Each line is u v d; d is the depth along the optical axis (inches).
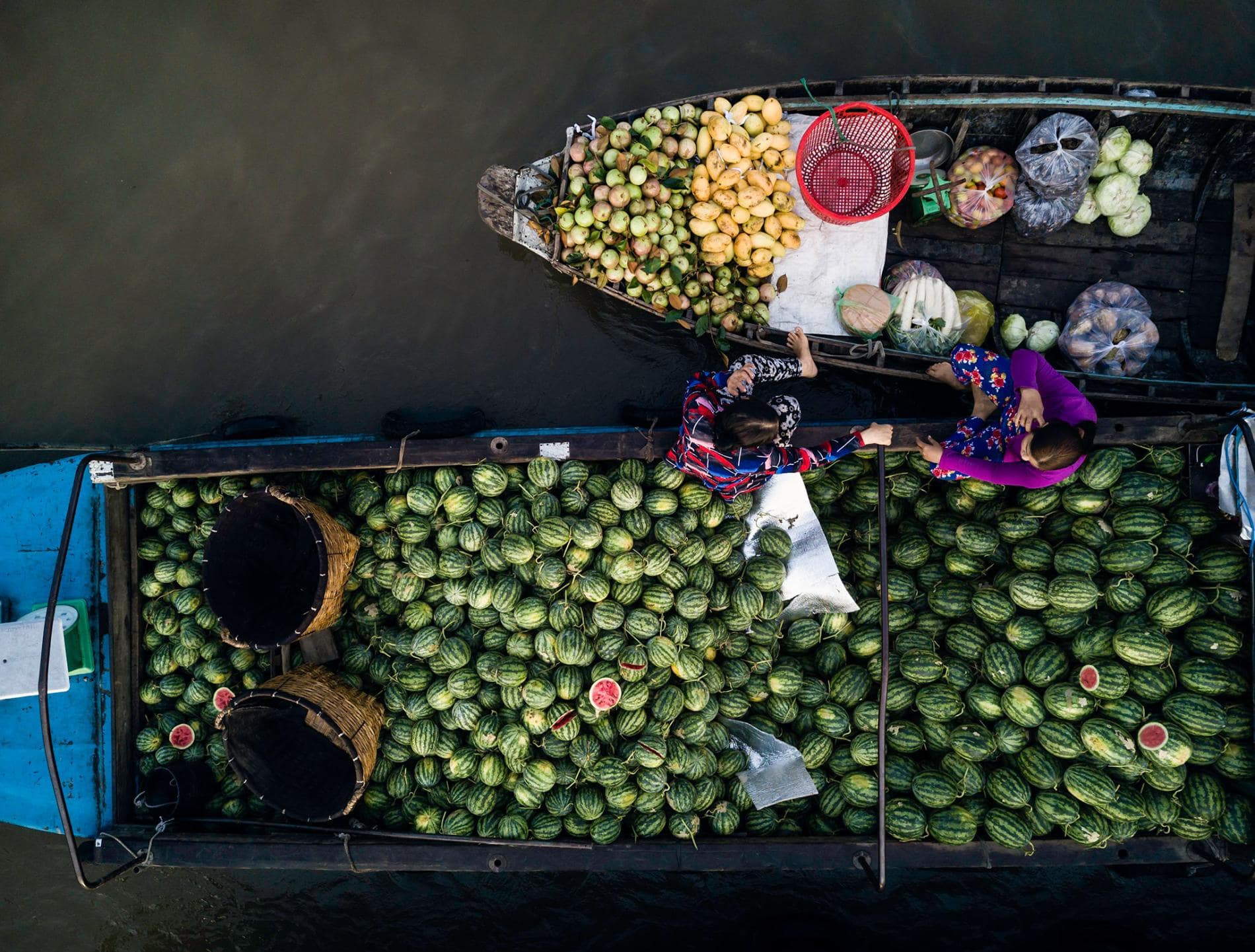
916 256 233.5
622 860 190.4
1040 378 190.7
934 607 199.6
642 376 251.6
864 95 218.2
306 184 256.1
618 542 191.9
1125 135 219.5
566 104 253.3
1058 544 195.8
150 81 255.9
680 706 192.4
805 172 218.1
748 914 239.1
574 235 218.1
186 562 211.2
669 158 215.2
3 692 201.5
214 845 195.8
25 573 225.3
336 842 194.4
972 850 187.8
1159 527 187.8
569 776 189.9
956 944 236.7
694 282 223.8
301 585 198.2
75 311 257.9
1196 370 229.3
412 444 198.2
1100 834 181.8
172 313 257.3
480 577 193.5
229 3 255.8
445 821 194.9
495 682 193.8
